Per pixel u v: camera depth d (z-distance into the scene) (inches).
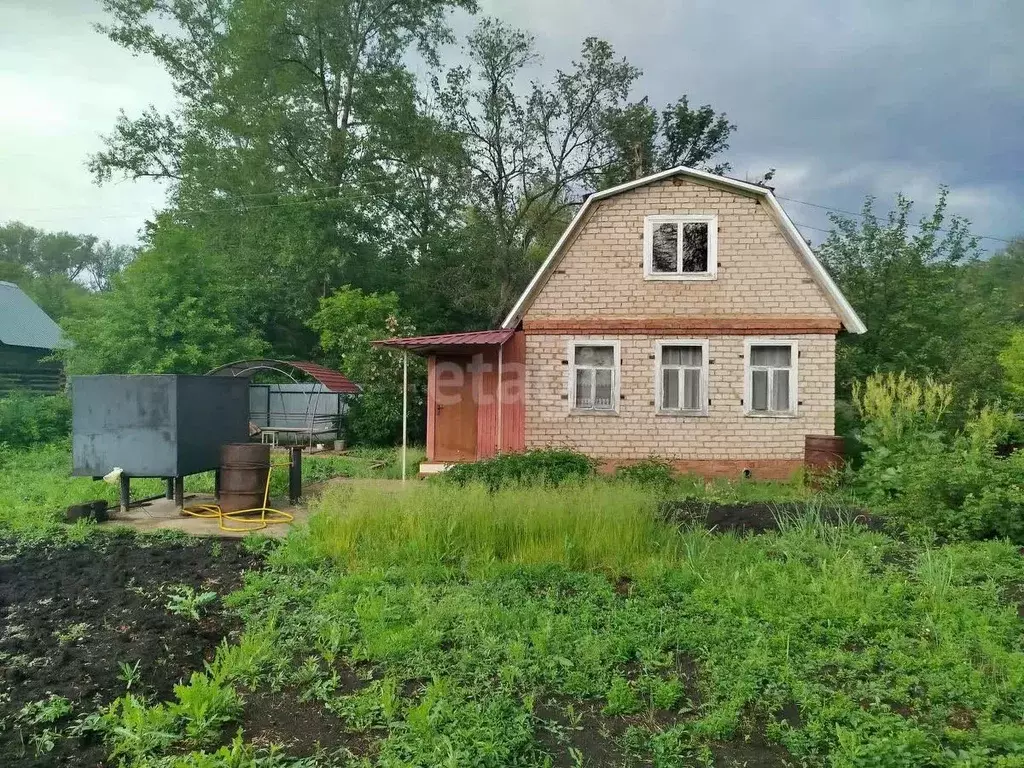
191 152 1284.4
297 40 1201.4
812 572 295.4
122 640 226.8
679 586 277.4
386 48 1242.6
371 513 335.9
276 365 840.9
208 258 965.2
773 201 596.7
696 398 614.2
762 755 168.9
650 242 615.8
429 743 163.9
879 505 452.8
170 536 381.7
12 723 173.2
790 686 197.8
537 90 1304.1
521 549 318.0
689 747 169.6
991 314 913.5
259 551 344.8
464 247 1305.4
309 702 190.1
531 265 1327.5
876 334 796.6
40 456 712.4
